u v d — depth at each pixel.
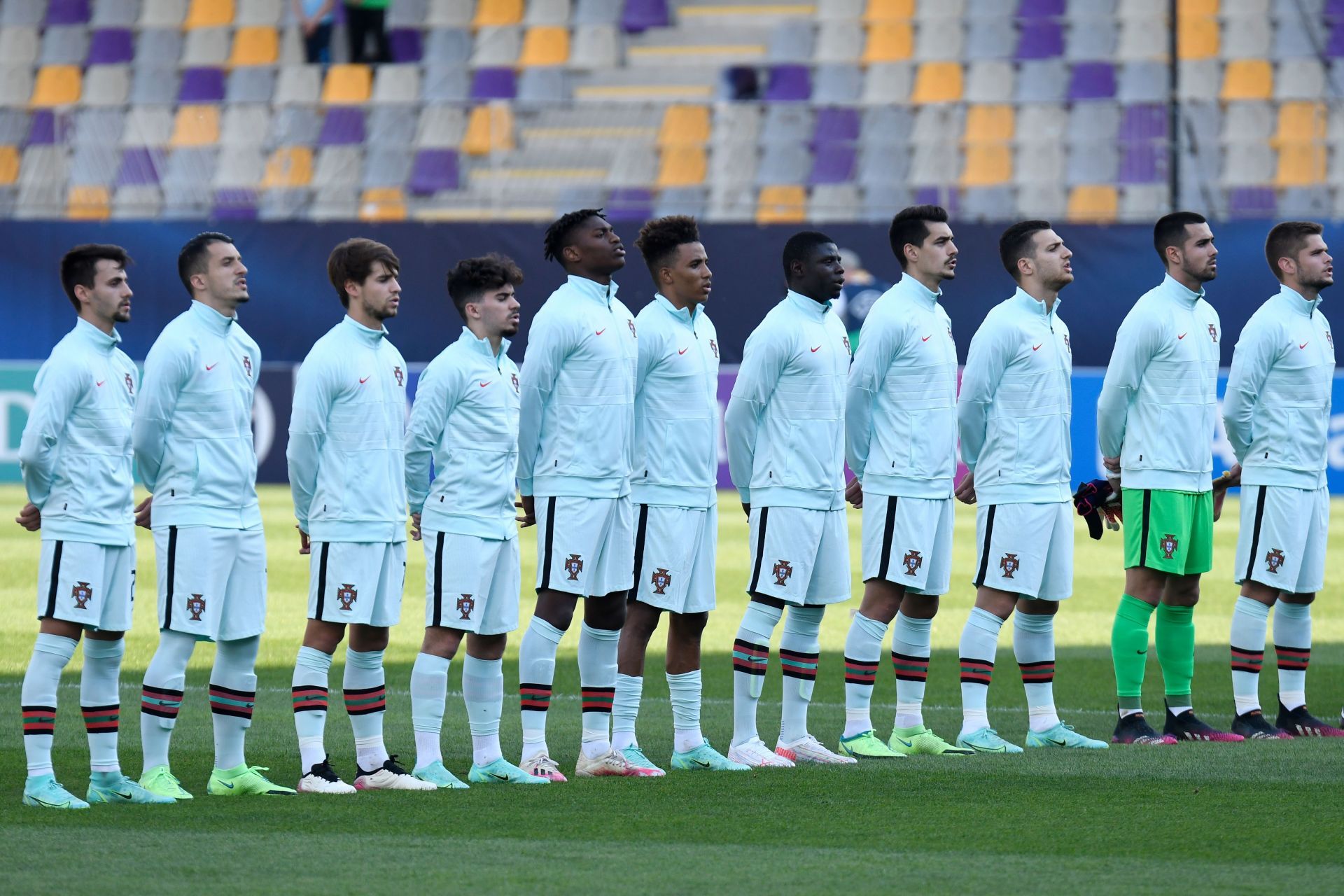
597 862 20.00
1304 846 21.00
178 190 85.19
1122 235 74.94
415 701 25.91
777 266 77.06
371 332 25.75
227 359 24.72
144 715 24.31
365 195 86.62
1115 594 53.59
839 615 49.66
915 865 19.86
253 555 24.86
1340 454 75.75
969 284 75.94
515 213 85.69
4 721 31.64
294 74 99.44
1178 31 90.62
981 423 30.28
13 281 79.31
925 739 29.52
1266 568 31.59
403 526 25.91
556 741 30.55
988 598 29.95
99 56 100.69
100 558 23.91
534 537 69.81
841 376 28.88
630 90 99.94
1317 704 35.47
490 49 101.06
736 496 81.38
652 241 27.77
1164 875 19.34
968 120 87.12
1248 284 73.88
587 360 26.56
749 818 22.88
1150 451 30.83
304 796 24.56
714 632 46.19
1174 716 31.39
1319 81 93.75
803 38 100.69
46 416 23.53
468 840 21.28
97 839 21.27
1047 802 24.09
